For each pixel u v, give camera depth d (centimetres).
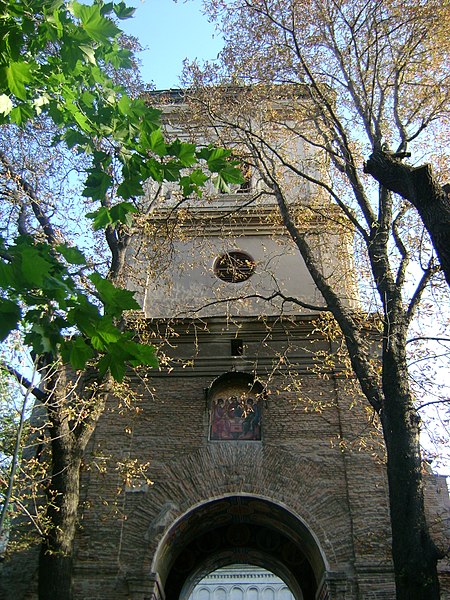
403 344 1109
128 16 802
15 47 691
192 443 1599
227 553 1873
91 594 1398
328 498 1509
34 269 551
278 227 1930
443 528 1456
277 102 1836
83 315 580
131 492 1537
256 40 1656
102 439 1605
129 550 1457
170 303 1848
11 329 561
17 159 1617
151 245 1894
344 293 1783
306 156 2033
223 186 782
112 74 1789
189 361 1686
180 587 1777
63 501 1168
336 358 1698
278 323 1777
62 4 732
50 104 833
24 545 1346
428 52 1560
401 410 1017
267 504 1548
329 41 1587
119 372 601
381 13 1532
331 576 1398
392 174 999
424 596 862
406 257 1293
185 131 1922
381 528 1456
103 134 793
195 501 1519
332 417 1630
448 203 893
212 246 1958
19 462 1293
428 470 1480
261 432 1617
